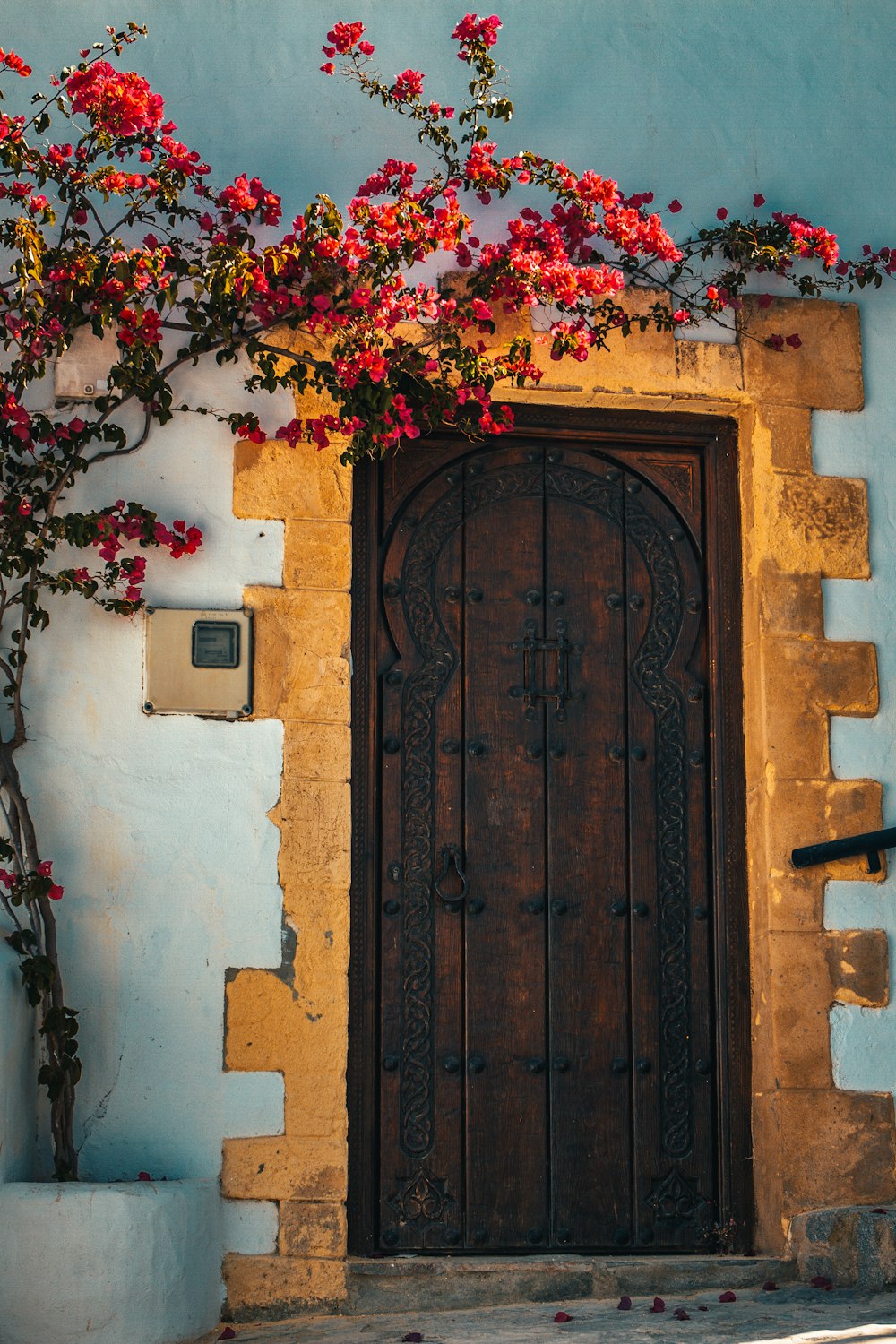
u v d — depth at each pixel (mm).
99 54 5102
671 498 5312
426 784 5051
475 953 4996
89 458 4797
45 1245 4172
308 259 4734
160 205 4887
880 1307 4445
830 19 5508
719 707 5199
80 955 4641
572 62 5316
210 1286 4453
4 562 4629
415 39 5238
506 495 5230
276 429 4926
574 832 5098
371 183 4895
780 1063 4879
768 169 5371
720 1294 4629
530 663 5152
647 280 5168
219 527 4863
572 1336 4191
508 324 5059
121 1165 4562
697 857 5148
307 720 4816
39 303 4555
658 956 5082
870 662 5137
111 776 4723
